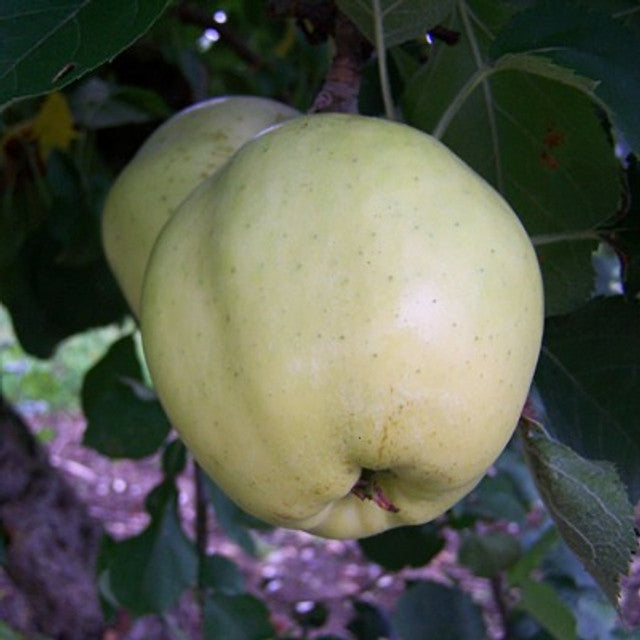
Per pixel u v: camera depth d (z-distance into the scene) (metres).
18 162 0.43
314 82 0.48
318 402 0.16
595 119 0.22
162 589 0.36
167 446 0.36
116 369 0.37
